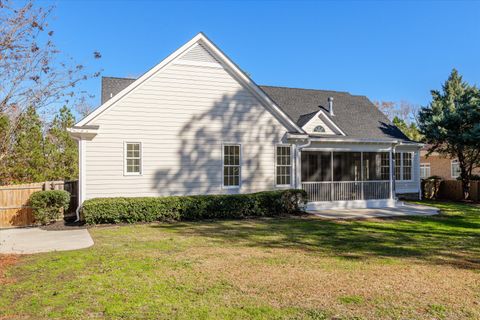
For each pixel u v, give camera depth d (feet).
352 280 19.40
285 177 52.90
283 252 26.30
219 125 48.57
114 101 43.19
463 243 30.37
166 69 45.83
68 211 44.86
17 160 51.72
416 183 72.18
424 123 76.13
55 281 19.01
